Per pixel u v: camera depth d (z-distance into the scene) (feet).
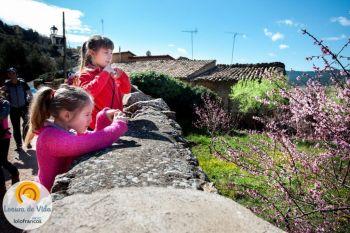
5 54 126.93
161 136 7.43
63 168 5.39
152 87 38.78
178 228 2.79
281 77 11.60
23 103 20.59
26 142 5.74
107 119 6.42
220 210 3.21
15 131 20.53
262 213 11.35
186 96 39.63
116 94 7.89
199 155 23.11
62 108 5.15
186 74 71.36
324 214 9.80
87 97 5.40
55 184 4.50
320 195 9.91
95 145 5.43
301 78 10.94
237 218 3.09
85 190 4.15
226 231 2.85
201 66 75.36
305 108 10.11
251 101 46.50
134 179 4.55
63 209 3.11
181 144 7.11
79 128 5.43
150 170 4.96
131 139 6.75
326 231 9.48
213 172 18.79
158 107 12.67
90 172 4.70
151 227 2.77
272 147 12.17
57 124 5.28
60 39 63.82
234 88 54.08
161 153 5.92
